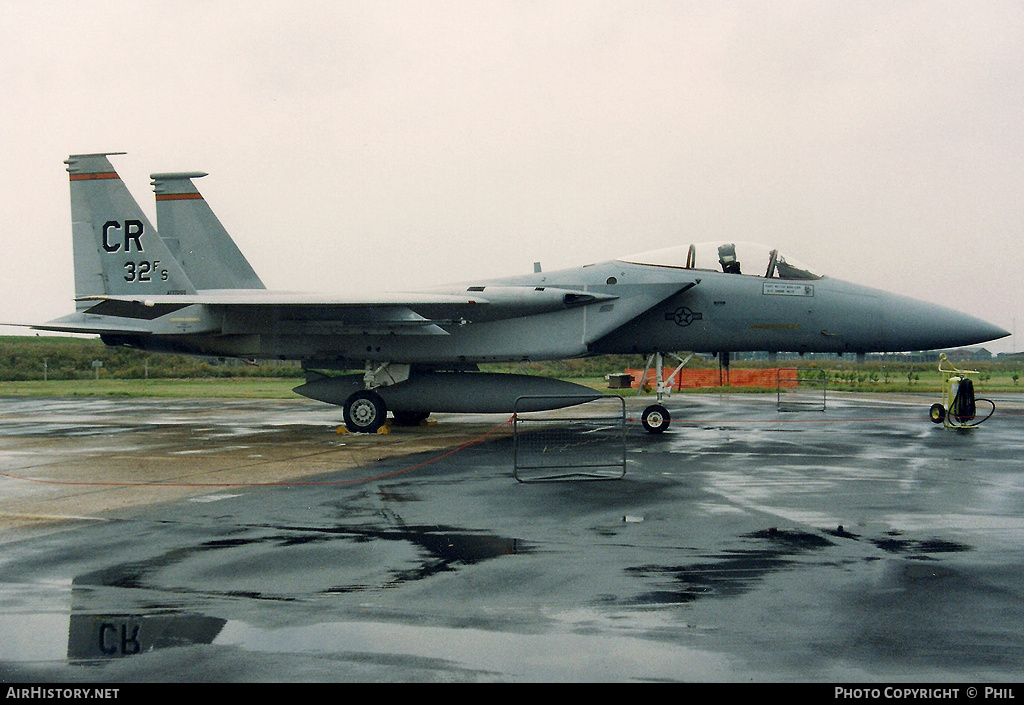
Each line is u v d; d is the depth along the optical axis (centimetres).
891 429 1636
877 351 1530
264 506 812
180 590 520
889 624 451
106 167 1773
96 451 1316
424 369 1755
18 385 4338
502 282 1686
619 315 1532
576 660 404
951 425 1659
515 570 564
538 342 1566
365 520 740
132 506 815
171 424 1883
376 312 1562
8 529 705
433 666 398
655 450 1270
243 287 1916
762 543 640
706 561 586
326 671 393
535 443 1387
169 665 400
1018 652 412
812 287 1507
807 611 473
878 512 764
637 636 435
